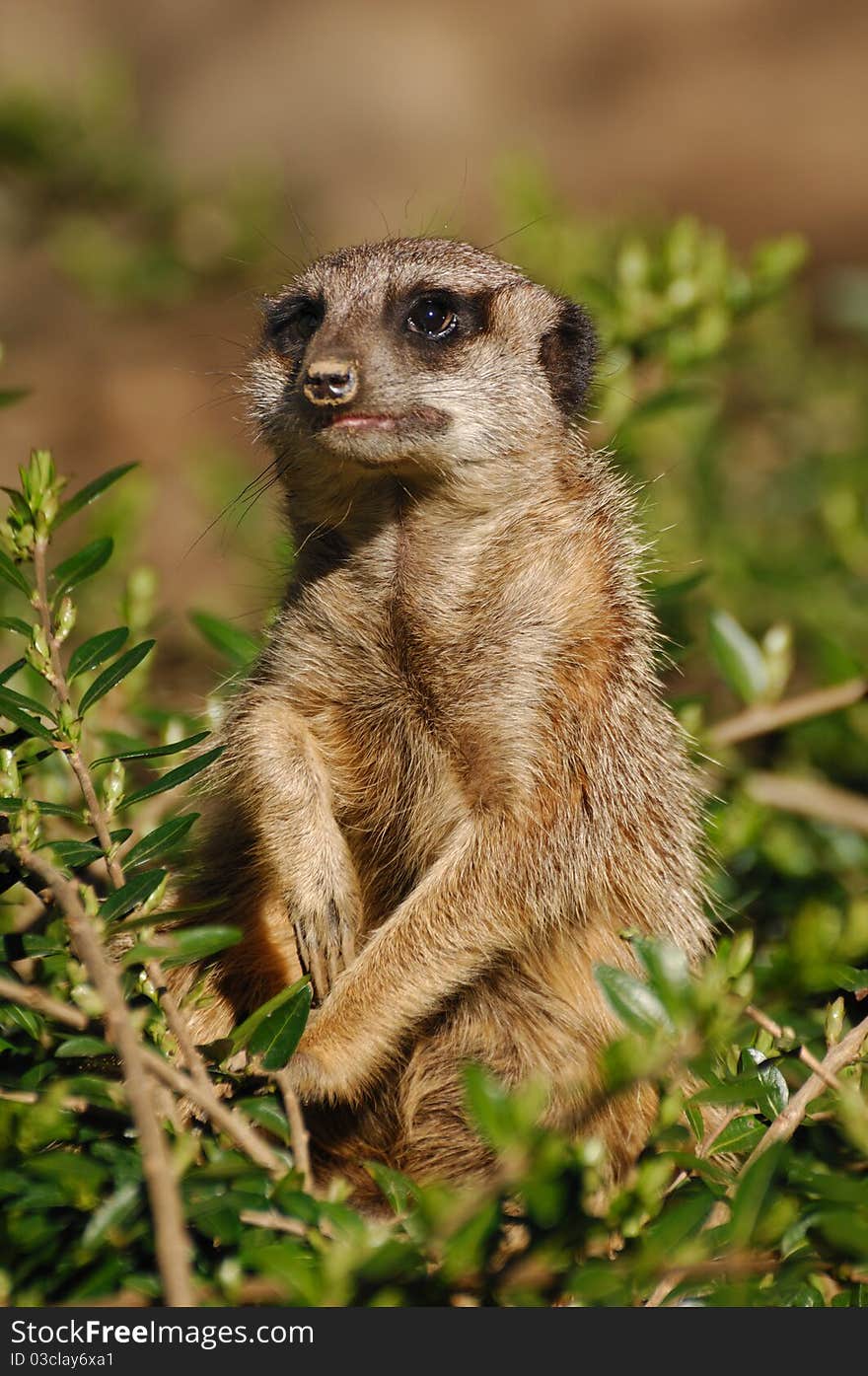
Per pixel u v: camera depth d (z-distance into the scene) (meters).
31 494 8.82
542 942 9.95
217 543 19.20
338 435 10.03
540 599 10.22
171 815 11.52
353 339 10.46
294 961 10.21
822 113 34.41
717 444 18.19
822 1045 8.70
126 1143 7.34
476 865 9.83
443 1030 9.97
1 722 10.07
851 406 21.06
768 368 21.06
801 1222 6.72
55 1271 6.65
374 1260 6.21
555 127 36.03
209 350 30.39
